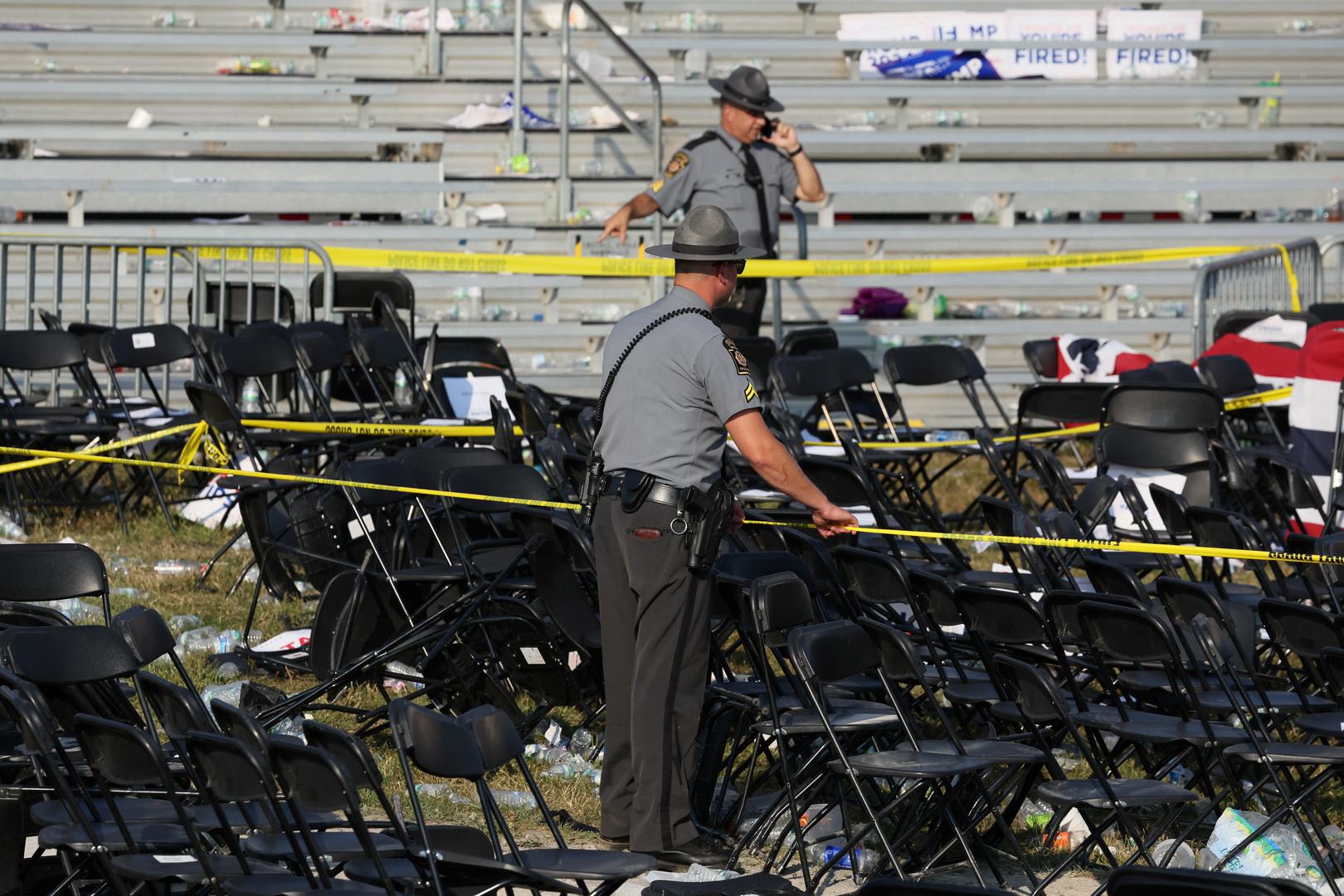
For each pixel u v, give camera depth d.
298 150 55.91
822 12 62.47
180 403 46.78
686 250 20.39
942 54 61.31
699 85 58.34
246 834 17.61
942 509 42.03
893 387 39.22
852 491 29.44
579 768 23.66
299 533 29.31
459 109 57.59
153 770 15.41
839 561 22.92
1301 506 32.50
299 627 30.19
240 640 29.20
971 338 53.06
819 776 20.34
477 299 52.28
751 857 20.59
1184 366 38.91
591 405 39.81
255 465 33.94
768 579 20.22
